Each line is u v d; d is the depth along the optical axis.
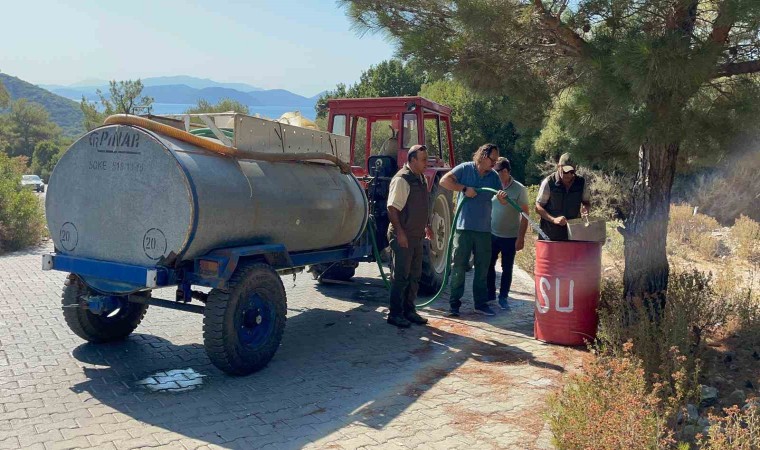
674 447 3.65
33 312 7.16
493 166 7.45
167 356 5.79
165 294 8.39
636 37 4.47
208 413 4.45
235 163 5.48
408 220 6.90
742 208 14.38
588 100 4.82
